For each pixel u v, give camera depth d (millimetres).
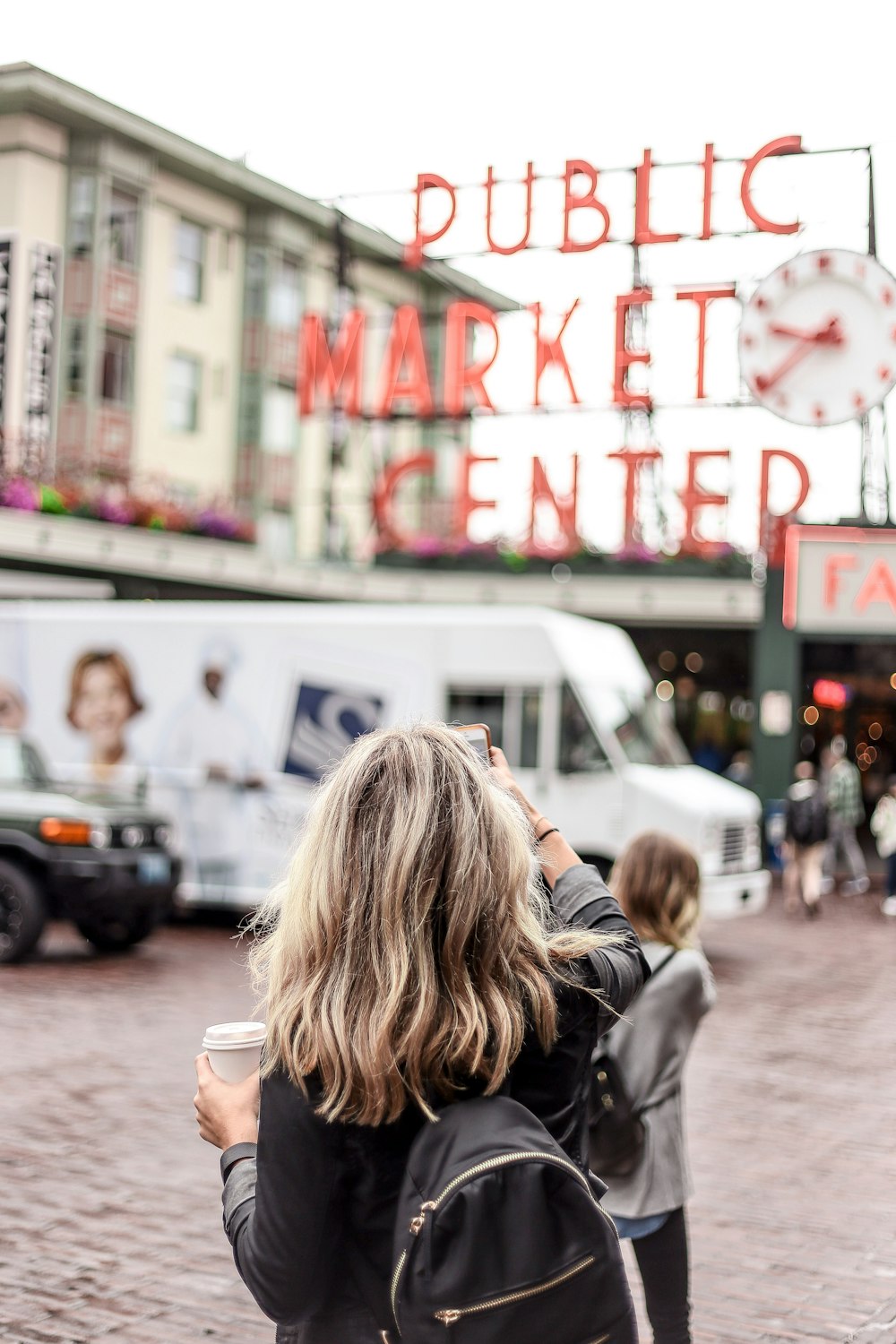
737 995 11062
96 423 29375
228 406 33094
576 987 1730
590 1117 3359
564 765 12859
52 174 29062
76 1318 4395
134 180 30031
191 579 19453
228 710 13945
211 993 10234
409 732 1783
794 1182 6168
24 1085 7324
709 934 14781
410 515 36375
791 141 17828
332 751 13508
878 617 21156
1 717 14773
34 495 19719
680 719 25422
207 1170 5965
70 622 14602
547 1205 1493
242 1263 1618
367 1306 1619
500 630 13133
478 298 37625
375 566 24297
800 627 21406
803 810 16500
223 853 13836
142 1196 5609
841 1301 4746
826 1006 10656
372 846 1660
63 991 10078
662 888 3596
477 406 20453
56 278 28469
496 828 1698
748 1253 5230
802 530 21359
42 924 11102
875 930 15414
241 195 32656
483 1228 1471
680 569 22844
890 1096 7867
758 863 14023
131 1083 7438
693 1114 7348
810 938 14641
